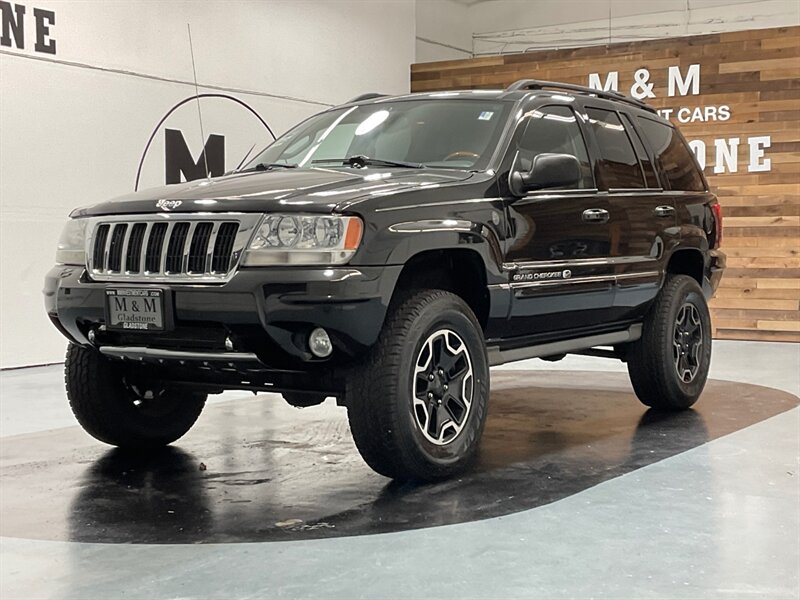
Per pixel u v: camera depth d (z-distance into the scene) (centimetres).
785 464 408
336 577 267
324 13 1091
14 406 580
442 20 1520
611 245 473
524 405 570
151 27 878
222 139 962
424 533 310
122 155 853
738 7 1368
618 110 520
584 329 480
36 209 781
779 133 961
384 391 350
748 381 667
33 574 275
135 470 407
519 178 409
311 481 384
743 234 977
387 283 344
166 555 290
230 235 346
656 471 396
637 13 1444
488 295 397
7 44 754
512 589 257
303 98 1066
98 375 421
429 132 443
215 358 351
